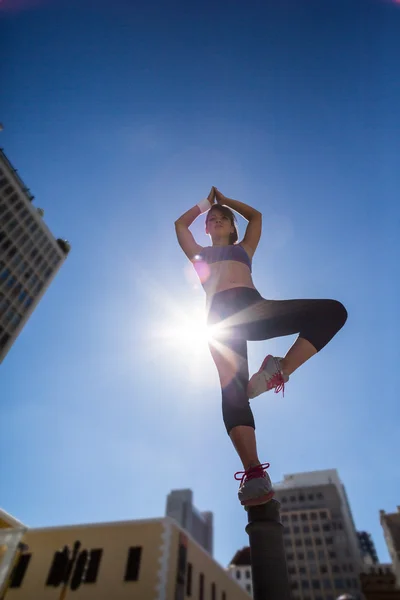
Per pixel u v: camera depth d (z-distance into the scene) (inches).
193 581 742.5
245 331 70.1
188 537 771.4
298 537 2851.9
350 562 2608.3
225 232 93.4
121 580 630.5
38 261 2101.4
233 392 63.9
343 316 66.1
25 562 691.4
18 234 2007.9
